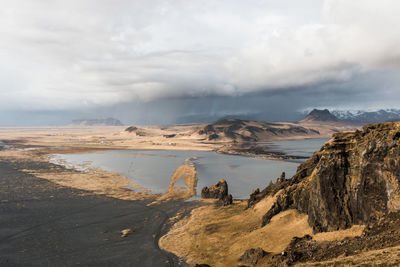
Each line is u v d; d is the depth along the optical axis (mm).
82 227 73875
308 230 55000
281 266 41719
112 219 80438
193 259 54938
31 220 78438
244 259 50656
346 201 50812
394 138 45844
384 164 45688
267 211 73312
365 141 51781
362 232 42281
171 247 61438
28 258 56406
